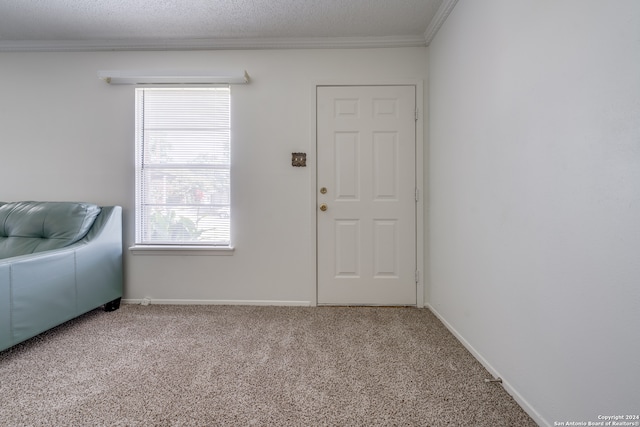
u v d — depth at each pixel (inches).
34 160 97.6
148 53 97.0
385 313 89.8
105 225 88.9
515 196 50.5
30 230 80.9
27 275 65.3
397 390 53.2
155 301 97.3
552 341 42.4
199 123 97.5
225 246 97.3
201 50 96.7
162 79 94.2
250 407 48.6
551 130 42.2
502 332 54.6
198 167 97.8
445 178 81.5
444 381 55.9
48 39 94.4
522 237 48.8
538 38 44.6
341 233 95.7
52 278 71.4
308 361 62.5
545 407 43.8
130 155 97.0
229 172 97.7
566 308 39.8
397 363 61.9
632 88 31.0
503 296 54.2
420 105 93.6
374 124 94.6
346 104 95.0
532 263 46.4
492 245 57.8
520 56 48.8
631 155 31.3
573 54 38.2
